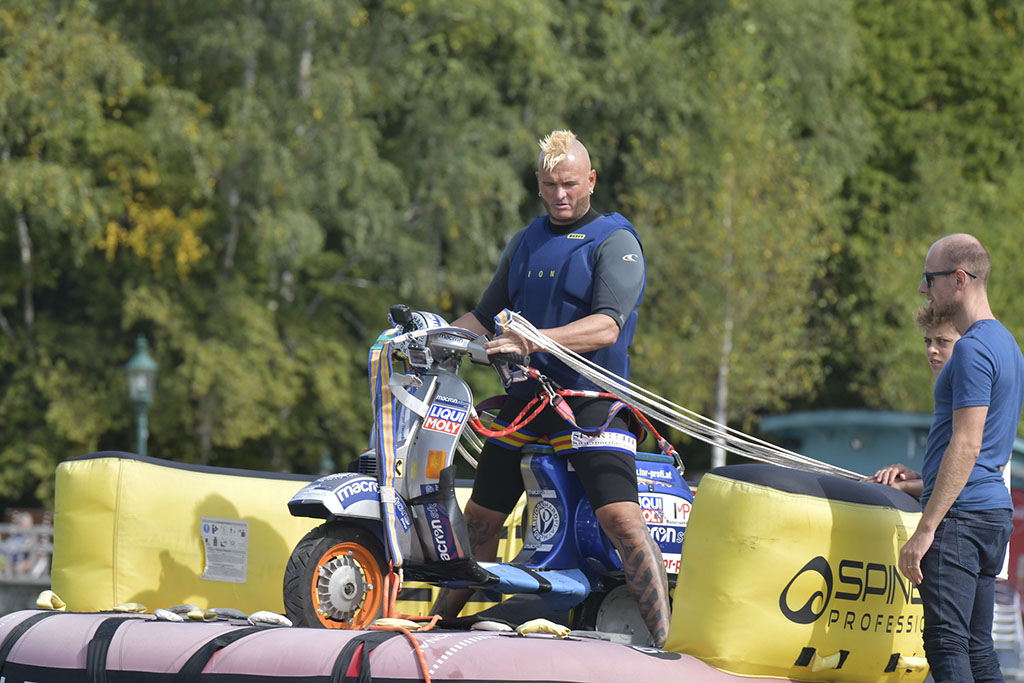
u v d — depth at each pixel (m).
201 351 87.50
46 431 98.31
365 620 15.73
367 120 91.38
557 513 16.88
